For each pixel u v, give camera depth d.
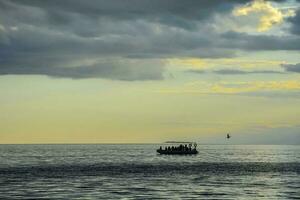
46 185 85.81
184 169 131.62
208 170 127.88
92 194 73.38
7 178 100.00
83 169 129.75
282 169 133.50
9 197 69.56
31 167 138.38
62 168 133.25
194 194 74.56
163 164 158.75
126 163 164.75
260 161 185.50
